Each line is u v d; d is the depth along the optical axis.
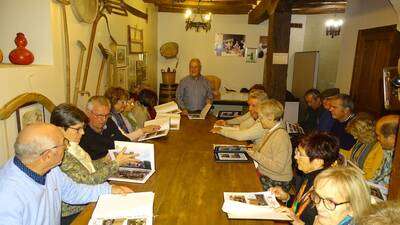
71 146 1.80
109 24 3.89
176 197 1.67
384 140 2.14
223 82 7.38
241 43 7.20
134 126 3.14
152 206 1.54
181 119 3.68
